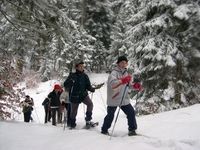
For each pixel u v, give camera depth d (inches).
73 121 347.6
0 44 370.9
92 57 1411.2
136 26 659.4
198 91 623.2
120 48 1253.7
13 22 340.8
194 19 587.8
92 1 1331.2
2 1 328.5
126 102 285.6
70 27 362.0
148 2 652.1
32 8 337.4
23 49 375.2
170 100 610.5
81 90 346.0
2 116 414.9
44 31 341.1
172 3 597.6
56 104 475.8
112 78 279.0
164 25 598.9
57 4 363.6
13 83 408.8
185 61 605.6
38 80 1181.7
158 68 606.9
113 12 1424.7
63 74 1197.7
